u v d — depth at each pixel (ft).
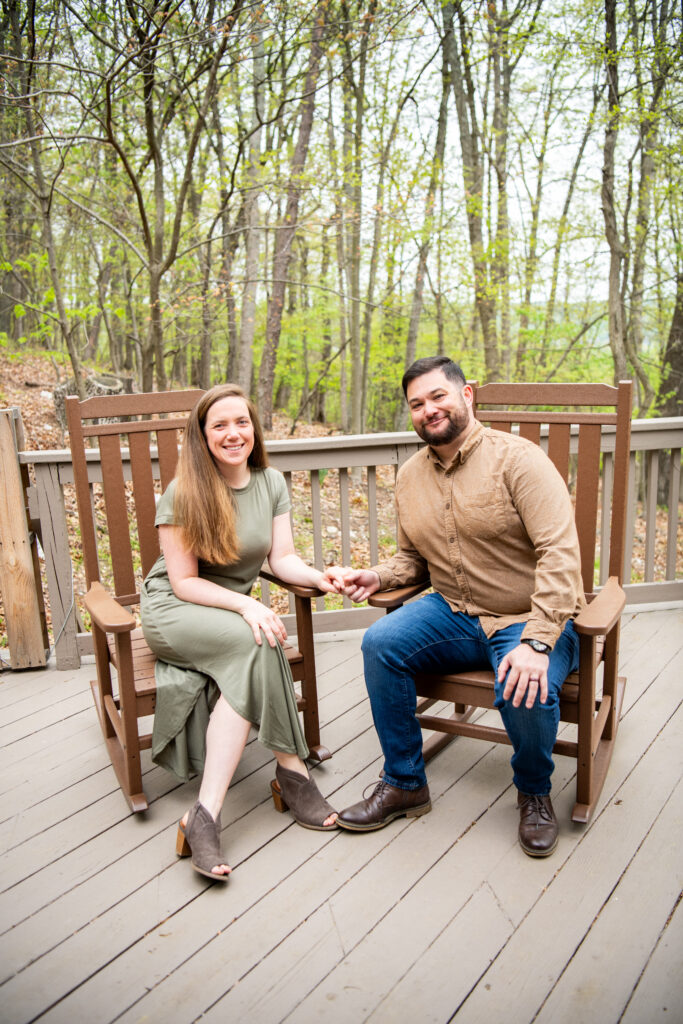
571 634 6.45
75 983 4.99
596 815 6.59
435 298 32.83
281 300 34.14
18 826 6.75
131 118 19.40
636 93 25.95
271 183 20.56
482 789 7.09
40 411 26.40
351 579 6.93
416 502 6.87
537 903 5.56
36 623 9.84
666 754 7.50
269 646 6.34
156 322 19.54
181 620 6.56
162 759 6.66
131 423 7.98
